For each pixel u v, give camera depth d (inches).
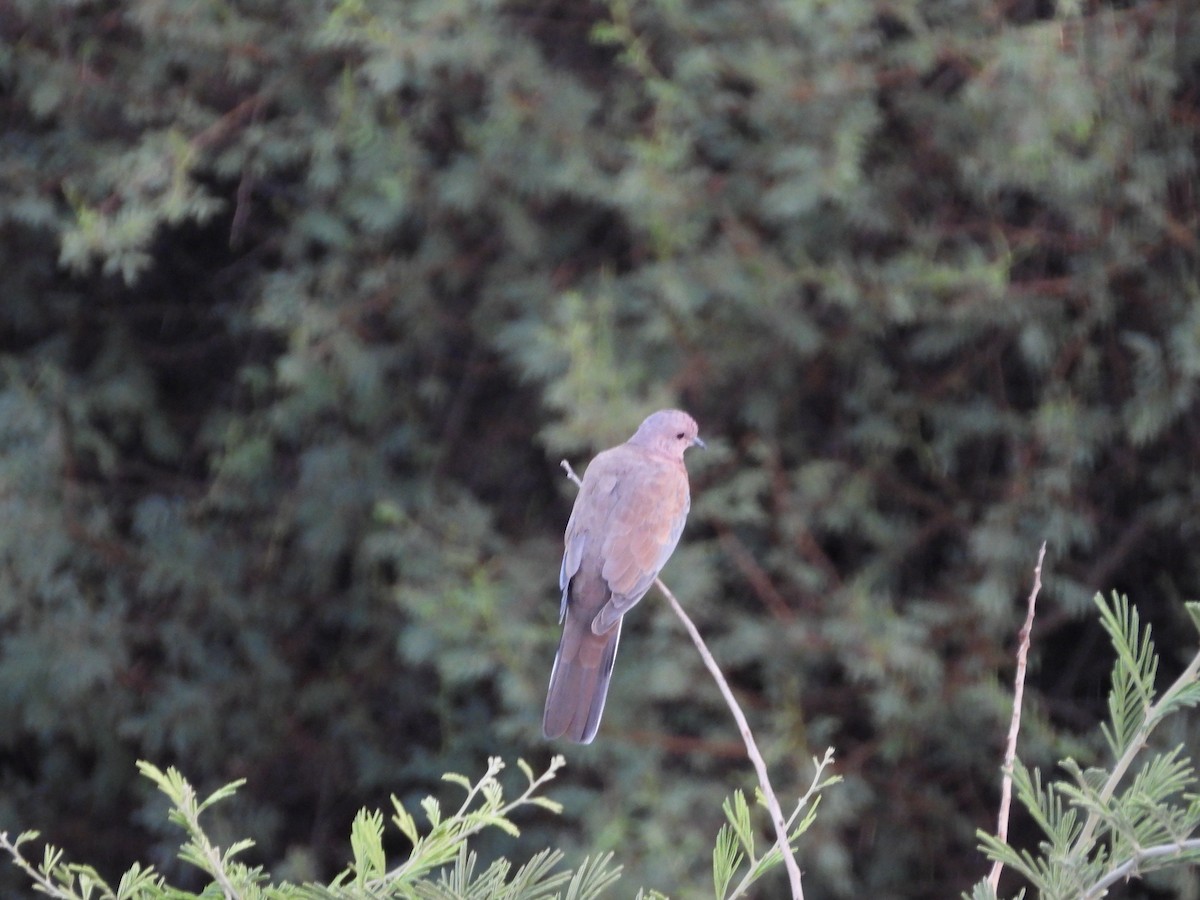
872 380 478.0
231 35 466.3
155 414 562.3
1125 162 441.7
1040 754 468.4
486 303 490.6
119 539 552.1
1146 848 150.3
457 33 449.4
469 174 460.4
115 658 526.9
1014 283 457.7
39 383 539.5
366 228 494.3
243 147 479.2
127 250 498.0
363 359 497.7
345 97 456.1
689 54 437.4
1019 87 417.1
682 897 431.5
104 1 492.1
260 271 538.6
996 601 454.6
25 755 608.4
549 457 518.6
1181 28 446.3
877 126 450.6
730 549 466.3
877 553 492.4
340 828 566.6
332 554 538.0
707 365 461.1
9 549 513.3
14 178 500.7
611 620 325.4
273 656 548.7
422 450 522.3
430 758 523.8
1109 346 475.2
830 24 417.4
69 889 161.0
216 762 560.7
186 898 161.2
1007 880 494.0
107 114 506.6
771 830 460.4
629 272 492.4
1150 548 498.0
